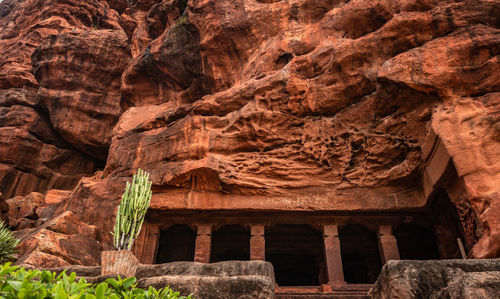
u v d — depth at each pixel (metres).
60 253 10.70
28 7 38.31
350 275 19.09
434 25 12.13
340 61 13.32
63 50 27.09
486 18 11.69
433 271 4.55
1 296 1.93
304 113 14.38
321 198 14.03
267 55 15.83
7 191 24.88
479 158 9.79
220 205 14.41
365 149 13.70
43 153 26.80
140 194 7.96
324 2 16.00
